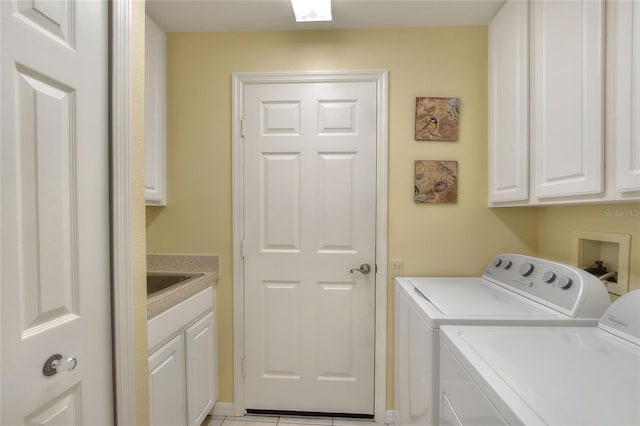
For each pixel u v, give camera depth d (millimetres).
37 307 663
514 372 732
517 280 1430
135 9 947
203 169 1820
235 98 1789
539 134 1248
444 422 1006
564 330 1004
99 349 832
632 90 838
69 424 742
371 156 1769
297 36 1775
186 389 1464
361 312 1791
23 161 637
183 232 1832
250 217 1812
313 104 1774
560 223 1557
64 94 734
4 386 600
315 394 1806
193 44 1803
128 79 899
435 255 1767
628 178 851
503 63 1537
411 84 1752
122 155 881
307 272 1802
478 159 1746
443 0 1523
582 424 549
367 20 1686
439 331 1075
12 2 612
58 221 714
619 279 1189
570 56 1060
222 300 1825
